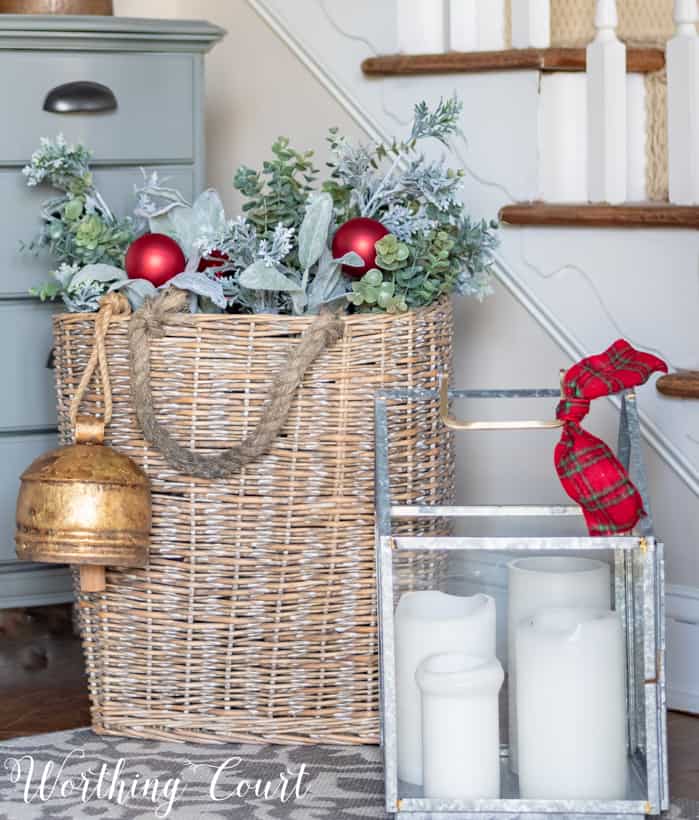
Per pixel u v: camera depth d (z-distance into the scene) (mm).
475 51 2029
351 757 1603
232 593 1639
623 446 1552
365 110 2178
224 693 1661
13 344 2029
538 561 1427
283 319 1587
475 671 1354
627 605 1387
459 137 2047
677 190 1875
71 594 2139
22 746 1647
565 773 1354
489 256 1786
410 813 1363
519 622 1401
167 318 1593
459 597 1408
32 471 1581
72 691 1912
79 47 1996
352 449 1624
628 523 1403
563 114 1972
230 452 1581
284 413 1572
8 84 1962
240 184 1701
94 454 1576
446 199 1729
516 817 1353
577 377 1430
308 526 1632
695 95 1842
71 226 1777
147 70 2055
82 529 1540
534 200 1977
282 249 1617
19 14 1988
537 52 1937
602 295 1898
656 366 1451
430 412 1680
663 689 1342
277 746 1647
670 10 2217
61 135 1816
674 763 1581
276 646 1646
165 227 1779
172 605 1650
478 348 2074
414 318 1643
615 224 1850
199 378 1600
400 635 1397
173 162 2092
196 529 1630
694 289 1801
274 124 2350
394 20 2127
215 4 2436
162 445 1585
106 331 1629
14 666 2051
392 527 1642
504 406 2055
